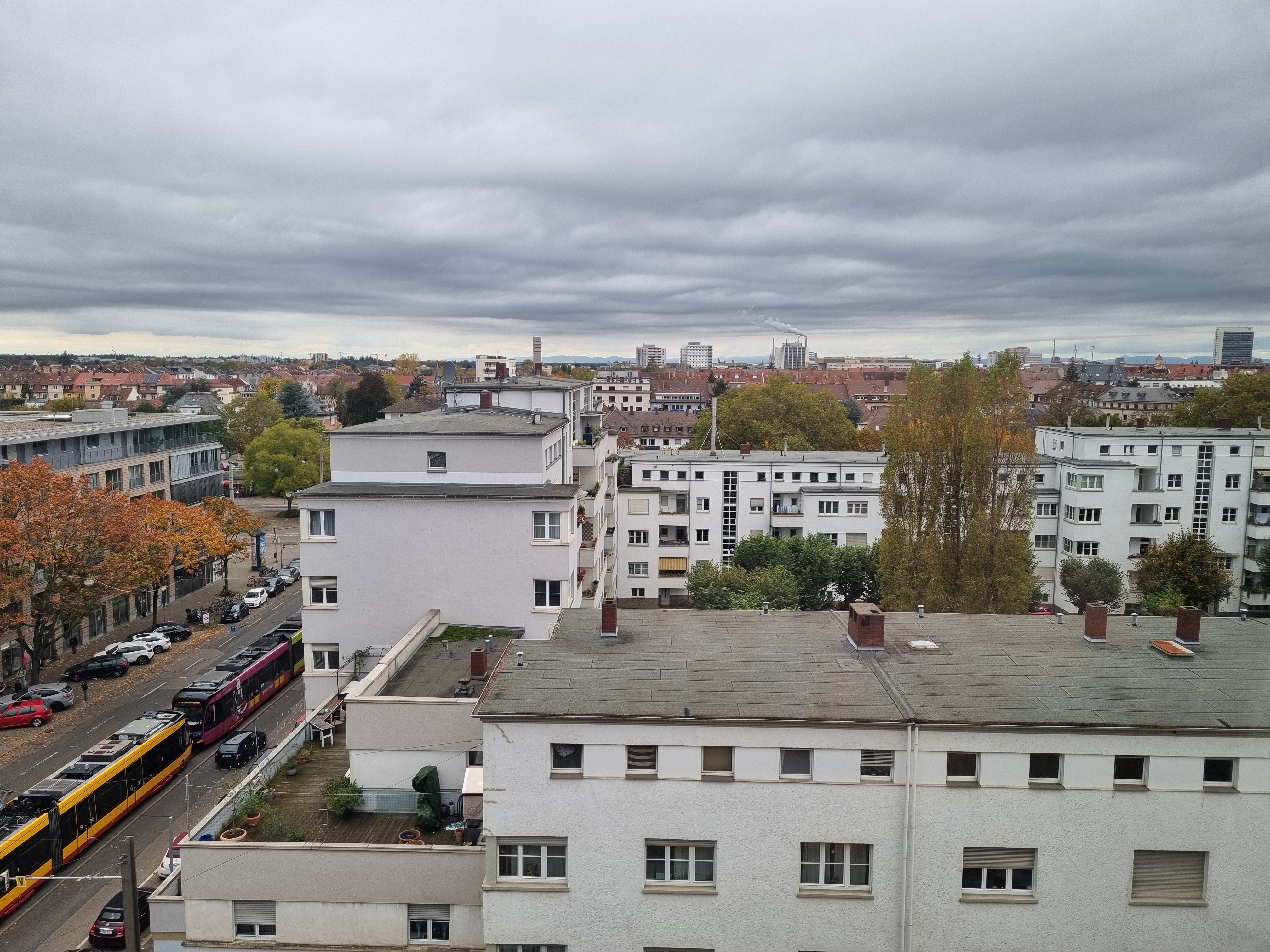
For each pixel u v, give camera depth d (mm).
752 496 79438
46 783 38250
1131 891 22750
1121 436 74438
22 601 57281
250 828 27125
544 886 23344
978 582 53844
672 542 80125
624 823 23094
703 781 22875
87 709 54500
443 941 25156
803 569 69000
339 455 45438
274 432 135375
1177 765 22344
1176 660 26828
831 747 22672
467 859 24844
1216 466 74125
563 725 22859
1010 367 56969
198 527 75188
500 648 38750
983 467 54469
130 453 81188
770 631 30047
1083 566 70438
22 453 67750
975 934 22953
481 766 28922
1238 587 74500
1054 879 22750
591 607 53344
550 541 42281
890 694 24297
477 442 45125
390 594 43031
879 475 78938
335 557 43062
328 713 35688
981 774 22531
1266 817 22359
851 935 23094
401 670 35406
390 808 29031
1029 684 24984
